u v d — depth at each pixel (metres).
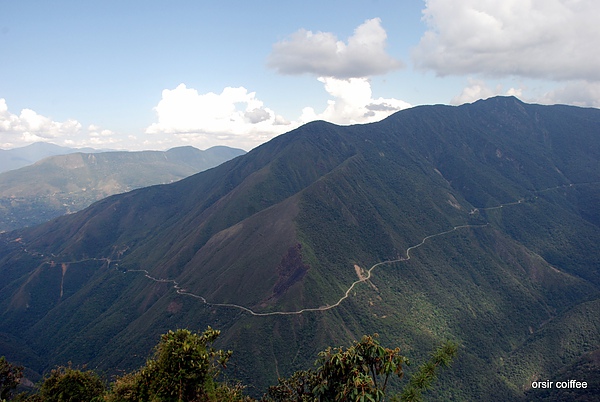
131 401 18.83
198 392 18.61
